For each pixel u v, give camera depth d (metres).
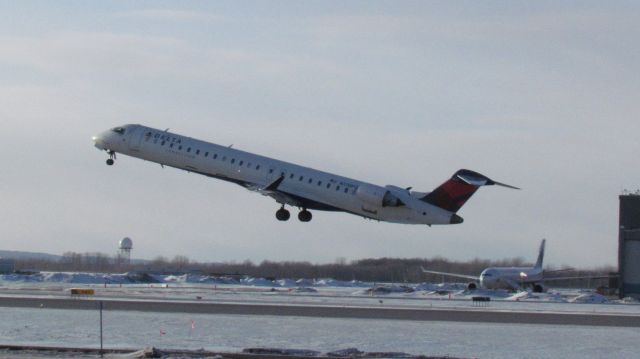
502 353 108.19
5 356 94.12
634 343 120.81
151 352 97.44
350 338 121.88
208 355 97.69
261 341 117.19
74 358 93.94
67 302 174.75
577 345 117.19
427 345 115.19
